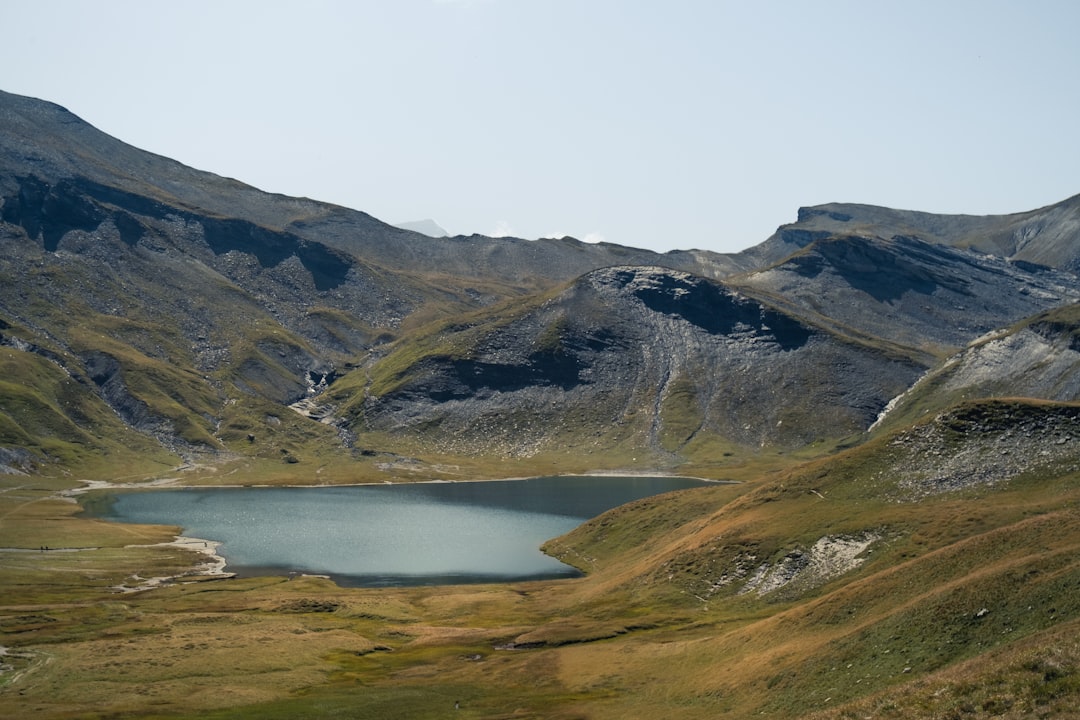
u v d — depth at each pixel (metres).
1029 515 116.25
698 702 83.19
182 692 100.75
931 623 74.31
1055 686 52.47
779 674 79.94
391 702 95.12
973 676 58.53
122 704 96.31
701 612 127.44
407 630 134.50
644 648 107.44
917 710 56.59
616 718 83.38
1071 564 72.19
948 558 89.69
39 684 103.75
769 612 118.38
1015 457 139.12
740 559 138.62
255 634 127.69
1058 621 65.69
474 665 111.06
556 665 106.00
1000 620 70.06
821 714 62.94
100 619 139.25
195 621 138.25
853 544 128.38
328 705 94.25
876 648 75.50
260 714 91.81
